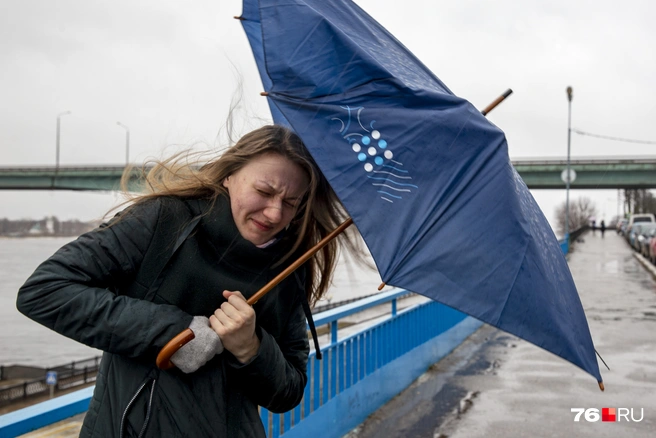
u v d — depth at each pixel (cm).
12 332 5153
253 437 174
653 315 1241
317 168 176
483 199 176
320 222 192
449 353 841
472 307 164
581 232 6712
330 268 203
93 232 162
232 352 165
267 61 176
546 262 184
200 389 165
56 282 151
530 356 821
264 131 177
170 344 153
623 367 762
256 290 175
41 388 2833
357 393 522
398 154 173
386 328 602
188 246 167
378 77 179
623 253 3641
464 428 522
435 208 171
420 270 164
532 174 4788
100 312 151
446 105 183
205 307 168
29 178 6406
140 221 165
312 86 175
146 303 158
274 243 181
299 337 198
